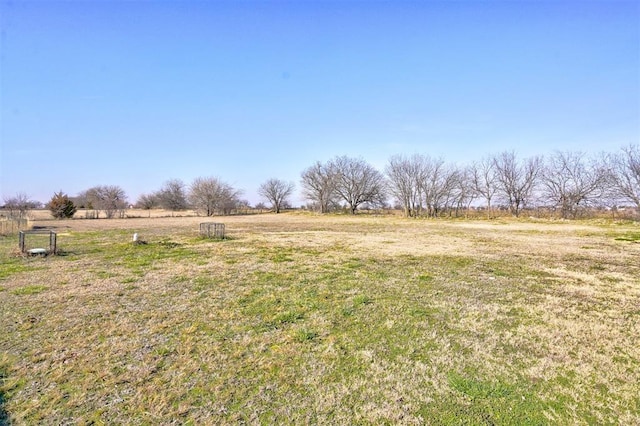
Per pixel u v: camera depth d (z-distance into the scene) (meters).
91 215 44.44
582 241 16.86
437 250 13.34
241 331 4.62
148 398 3.01
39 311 5.38
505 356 3.94
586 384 3.32
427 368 3.62
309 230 24.09
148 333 4.51
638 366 3.72
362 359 3.83
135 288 6.91
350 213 59.88
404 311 5.55
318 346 4.16
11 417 2.72
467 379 3.39
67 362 3.66
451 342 4.34
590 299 6.45
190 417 2.76
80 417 2.74
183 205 67.81
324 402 2.99
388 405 2.94
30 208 40.53
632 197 32.91
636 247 14.48
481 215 46.88
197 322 4.95
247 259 10.71
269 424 2.68
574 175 39.12
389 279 7.97
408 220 39.88
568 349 4.15
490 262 10.57
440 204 49.41
